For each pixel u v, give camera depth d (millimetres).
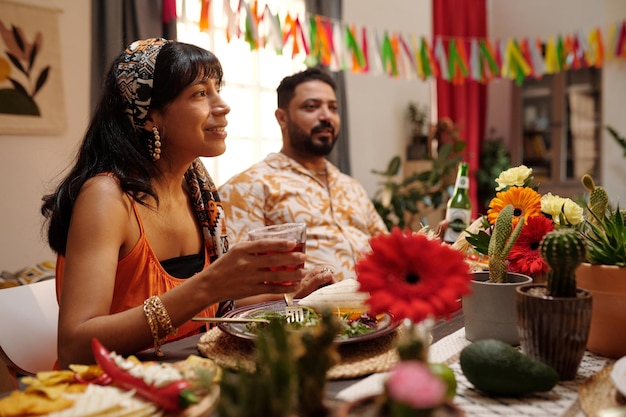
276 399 473
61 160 2502
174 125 1229
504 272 891
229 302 1321
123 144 1209
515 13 5609
